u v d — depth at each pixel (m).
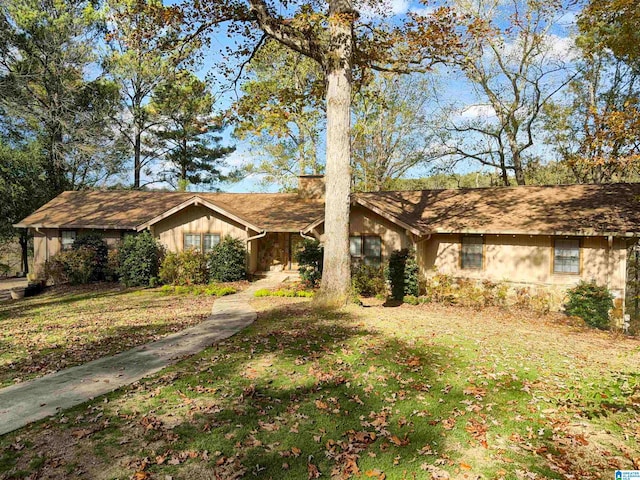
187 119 34.28
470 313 13.49
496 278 16.08
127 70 31.44
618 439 5.00
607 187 16.69
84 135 28.36
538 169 28.44
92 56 28.83
